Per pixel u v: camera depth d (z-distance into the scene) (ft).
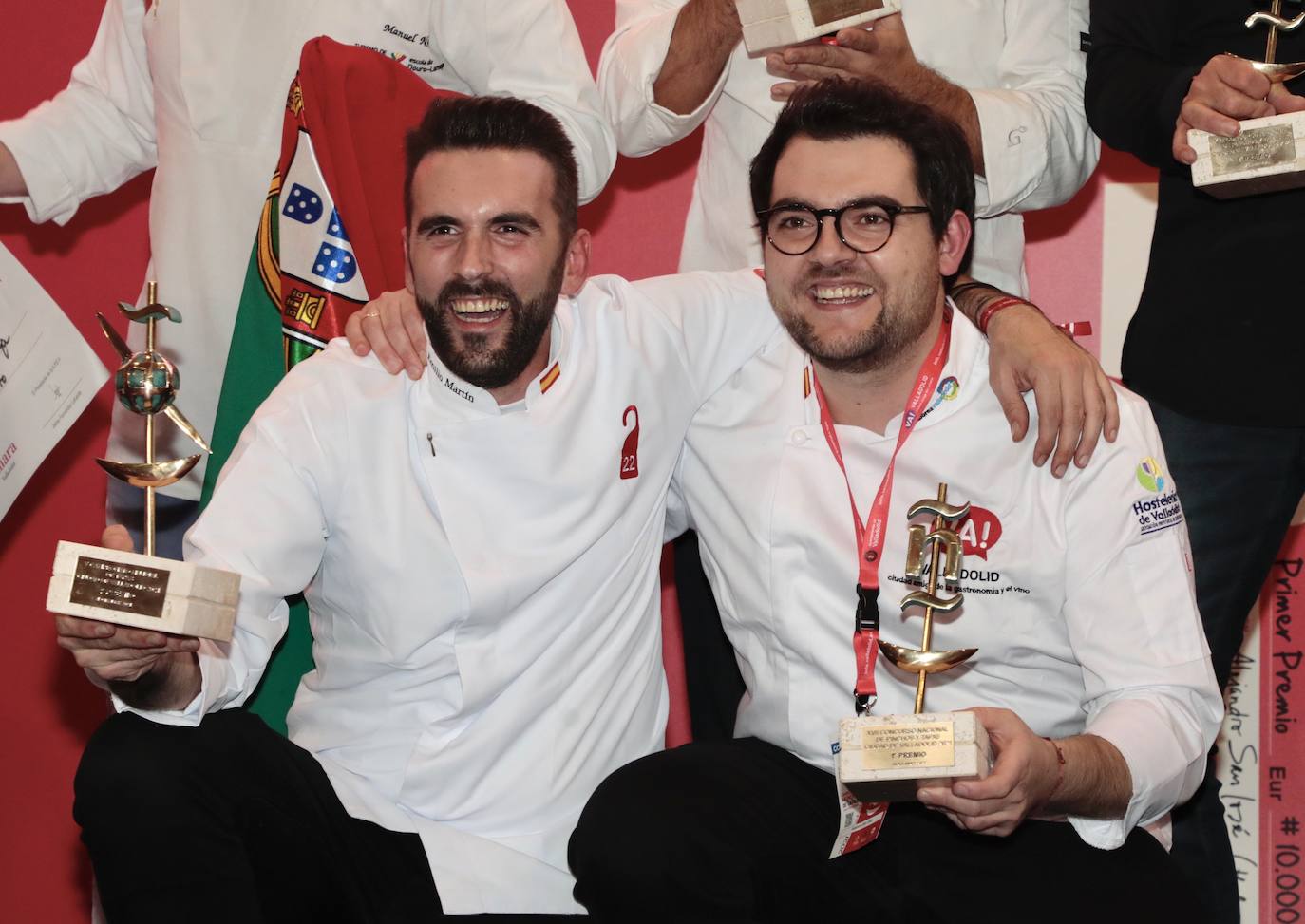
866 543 7.70
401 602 7.63
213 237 9.70
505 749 7.71
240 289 9.71
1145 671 7.32
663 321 8.13
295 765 7.20
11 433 8.75
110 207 12.98
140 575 6.19
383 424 7.70
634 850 7.00
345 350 7.87
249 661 7.29
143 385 6.61
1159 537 7.45
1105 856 7.20
